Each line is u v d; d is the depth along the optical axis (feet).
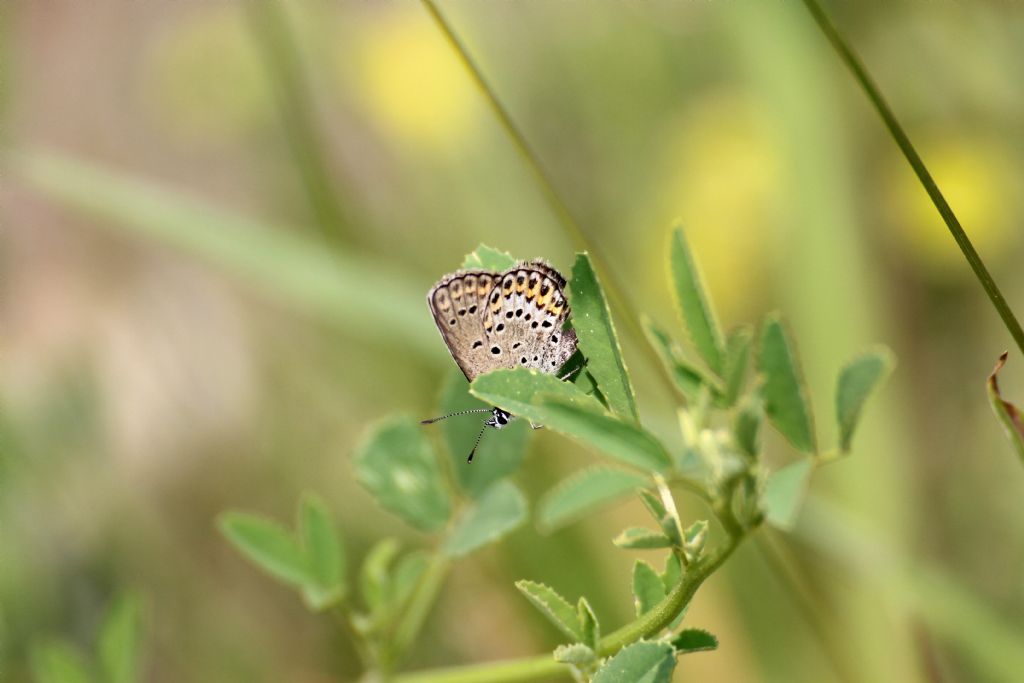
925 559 2.22
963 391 2.48
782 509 1.85
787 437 1.87
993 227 2.50
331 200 2.67
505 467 1.99
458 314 1.92
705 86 2.91
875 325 2.45
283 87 2.61
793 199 2.54
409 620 1.99
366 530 2.50
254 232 2.39
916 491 2.33
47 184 2.41
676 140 2.82
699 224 2.66
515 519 1.97
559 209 2.07
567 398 1.84
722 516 1.83
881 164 2.60
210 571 2.67
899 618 2.17
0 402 2.69
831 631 2.15
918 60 2.60
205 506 2.79
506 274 1.92
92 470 2.72
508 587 2.22
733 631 2.20
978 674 2.15
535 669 1.96
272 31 2.59
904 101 2.61
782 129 2.59
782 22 2.61
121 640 2.07
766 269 2.61
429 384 2.58
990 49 2.55
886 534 2.21
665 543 1.83
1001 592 2.22
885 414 2.33
